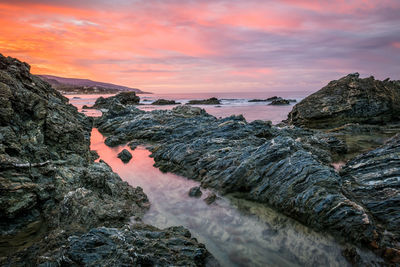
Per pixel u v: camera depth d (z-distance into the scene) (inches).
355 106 1160.2
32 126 470.3
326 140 732.0
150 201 457.1
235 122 892.0
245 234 349.4
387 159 429.4
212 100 3560.5
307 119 1225.4
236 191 477.4
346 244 314.8
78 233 305.9
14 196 323.6
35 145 449.7
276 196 417.4
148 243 269.4
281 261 294.0
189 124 1081.4
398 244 298.7
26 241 303.1
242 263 289.1
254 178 463.5
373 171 426.9
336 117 1174.3
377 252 292.4
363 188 398.6
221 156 597.3
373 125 1070.4
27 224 330.6
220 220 388.5
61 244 281.1
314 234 341.7
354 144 794.8
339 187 381.1
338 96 1218.0
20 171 357.1
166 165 654.5
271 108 2615.7
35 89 569.0
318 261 292.2
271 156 479.8
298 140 738.8
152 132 1034.7
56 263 235.1
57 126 542.6
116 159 752.3
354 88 1204.5
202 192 495.8
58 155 514.3
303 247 317.7
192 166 619.2
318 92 1321.4
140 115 1342.3
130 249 242.4
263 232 353.4
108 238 260.8
